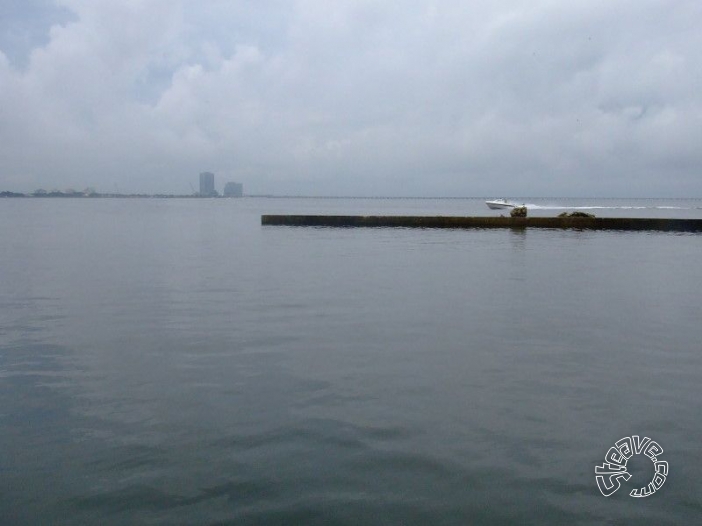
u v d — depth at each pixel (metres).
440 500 5.02
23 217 69.56
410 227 42.97
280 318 11.73
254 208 124.94
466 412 6.77
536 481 5.31
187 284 16.34
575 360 8.77
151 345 9.69
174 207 133.88
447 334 10.35
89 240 33.69
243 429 6.35
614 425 6.43
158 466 5.57
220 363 8.67
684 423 6.48
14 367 8.52
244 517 4.79
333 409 6.88
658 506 4.96
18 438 6.15
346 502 4.99
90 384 7.77
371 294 14.46
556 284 16.00
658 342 9.81
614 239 32.50
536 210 92.00
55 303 13.57
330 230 40.81
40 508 4.93
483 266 19.95
